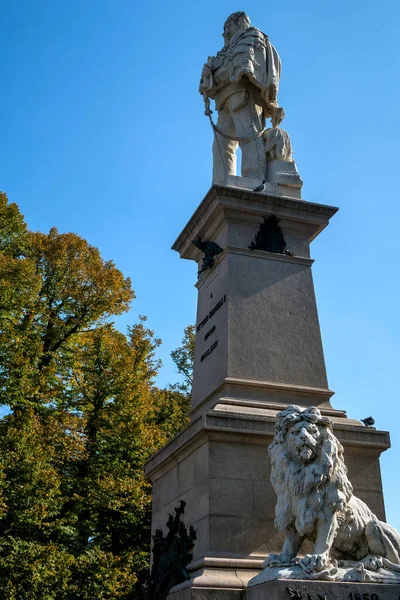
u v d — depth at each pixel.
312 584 8.16
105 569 21.36
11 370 22.59
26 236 27.20
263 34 14.52
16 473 20.45
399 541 9.09
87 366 25.38
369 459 10.91
